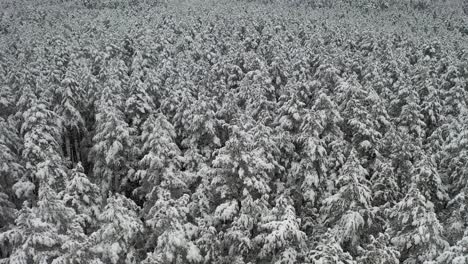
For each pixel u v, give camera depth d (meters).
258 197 21.38
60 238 16.12
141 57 47.78
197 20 81.81
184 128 31.16
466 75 49.34
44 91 33.78
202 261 18.73
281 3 125.25
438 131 29.41
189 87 37.44
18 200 25.72
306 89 35.25
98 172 29.77
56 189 21.78
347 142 28.25
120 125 27.86
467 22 99.44
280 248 17.94
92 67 47.81
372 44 61.75
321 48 49.47
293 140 26.98
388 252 16.12
